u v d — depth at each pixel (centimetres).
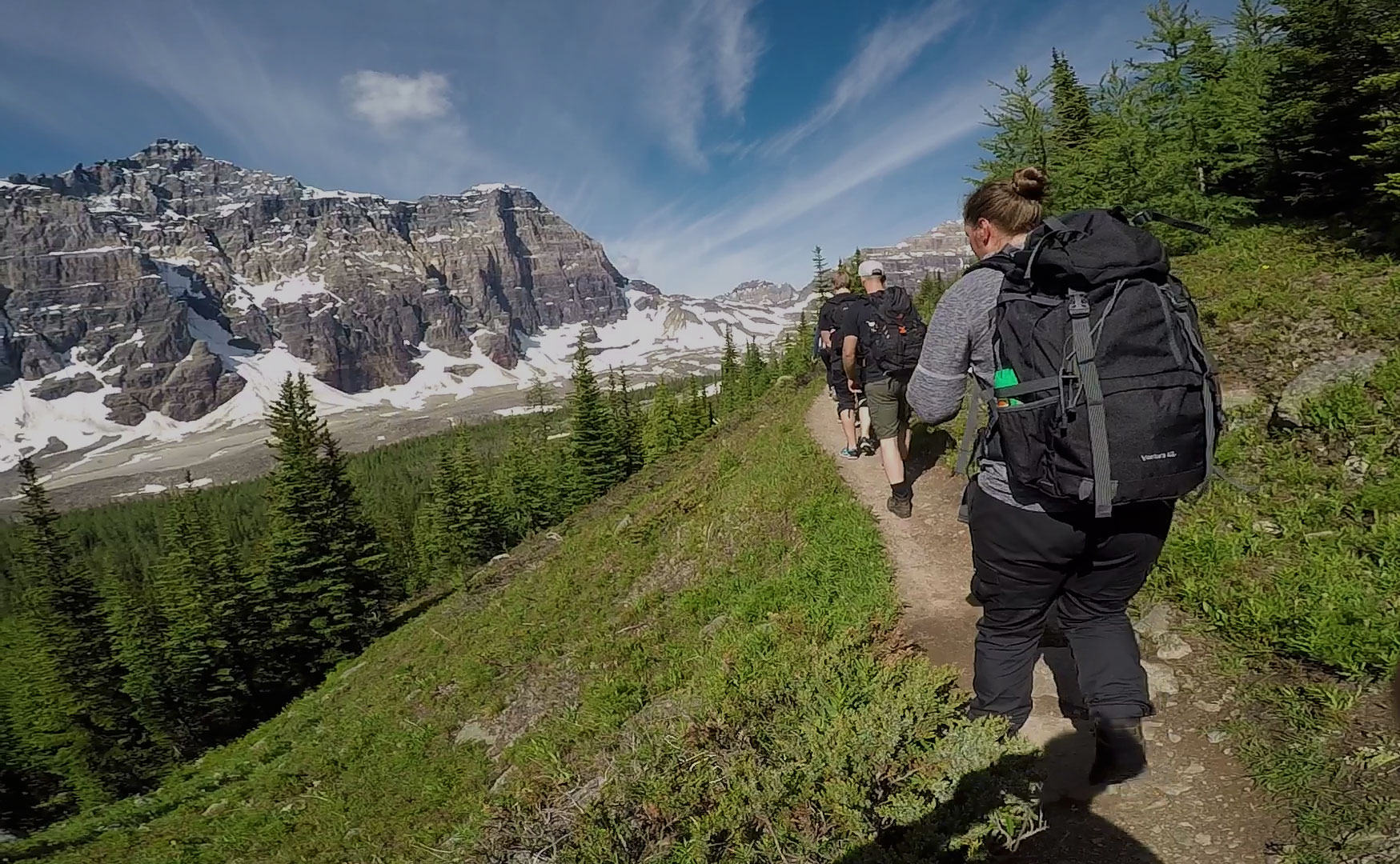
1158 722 364
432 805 1034
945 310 289
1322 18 1276
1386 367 632
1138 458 234
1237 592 438
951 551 651
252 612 3997
